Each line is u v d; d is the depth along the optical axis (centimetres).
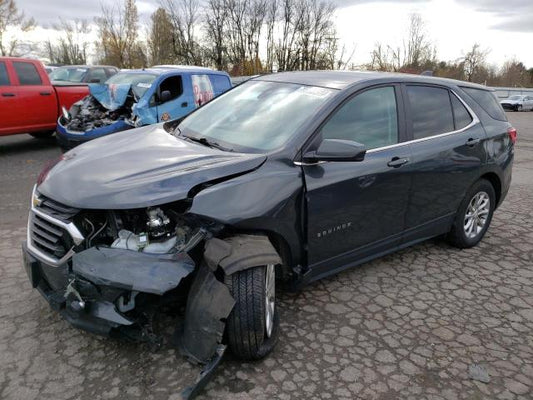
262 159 306
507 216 612
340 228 344
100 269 249
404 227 402
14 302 340
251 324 265
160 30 3844
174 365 279
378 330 328
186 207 277
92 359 282
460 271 431
